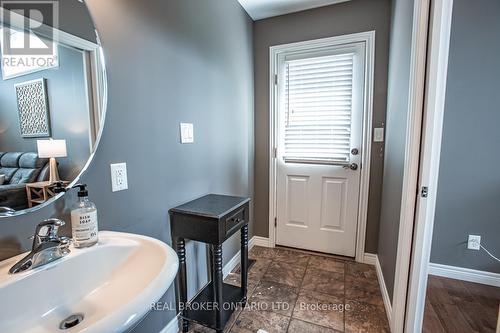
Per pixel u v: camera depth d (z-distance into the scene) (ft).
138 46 3.87
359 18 6.97
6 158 2.47
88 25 3.15
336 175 7.72
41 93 2.73
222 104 6.38
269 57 7.99
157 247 2.90
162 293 2.14
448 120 6.44
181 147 4.94
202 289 5.69
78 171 3.13
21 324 2.21
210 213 4.42
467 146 6.40
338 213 7.84
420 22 3.96
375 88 6.98
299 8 7.33
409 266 4.46
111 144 3.52
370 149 7.21
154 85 4.22
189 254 5.34
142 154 4.05
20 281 2.20
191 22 5.06
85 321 2.41
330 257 7.93
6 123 2.46
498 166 6.26
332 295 6.03
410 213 4.34
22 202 2.61
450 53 6.21
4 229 2.50
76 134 3.08
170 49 4.53
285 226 8.52
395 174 5.37
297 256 8.00
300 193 8.20
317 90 7.61
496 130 6.18
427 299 6.07
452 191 6.64
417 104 4.11
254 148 8.57
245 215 5.36
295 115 7.92
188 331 4.96
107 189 3.51
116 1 3.50
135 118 3.89
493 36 5.95
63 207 3.00
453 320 5.40
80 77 3.10
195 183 5.43
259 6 7.20
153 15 4.13
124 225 3.79
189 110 5.13
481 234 6.56
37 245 2.44
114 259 2.95
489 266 6.57
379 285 6.40
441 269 6.96
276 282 6.57
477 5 5.97
